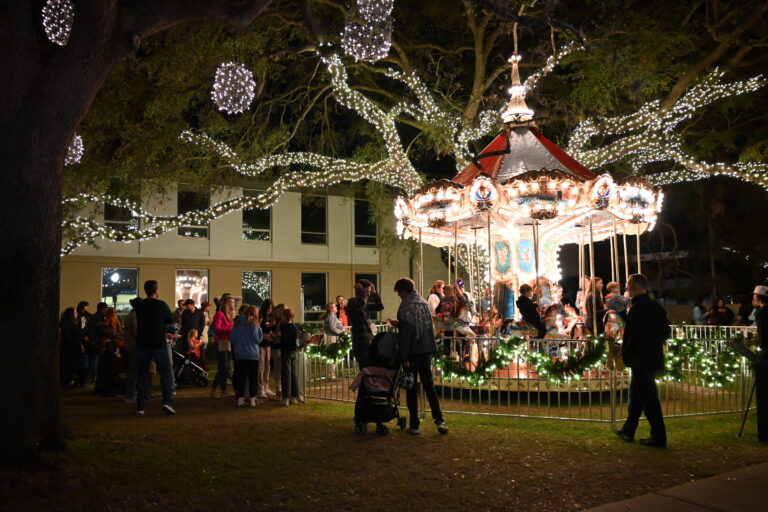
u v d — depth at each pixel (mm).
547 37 19625
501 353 9203
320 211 29844
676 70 17609
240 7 7832
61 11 6508
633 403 7492
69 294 23734
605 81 16734
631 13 16297
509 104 14305
